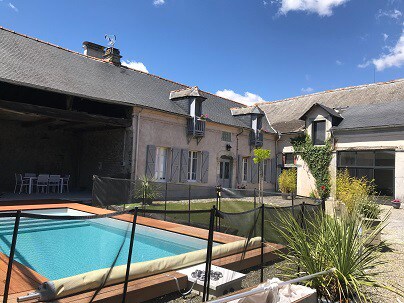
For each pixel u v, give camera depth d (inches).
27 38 534.9
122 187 376.5
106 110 538.9
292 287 124.3
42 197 456.8
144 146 514.9
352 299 132.3
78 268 179.8
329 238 145.5
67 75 477.7
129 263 112.0
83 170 608.7
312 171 679.7
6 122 542.6
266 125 803.4
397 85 747.4
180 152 567.5
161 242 246.5
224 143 655.1
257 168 722.8
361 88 807.1
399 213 464.8
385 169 579.2
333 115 647.8
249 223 170.1
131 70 648.4
